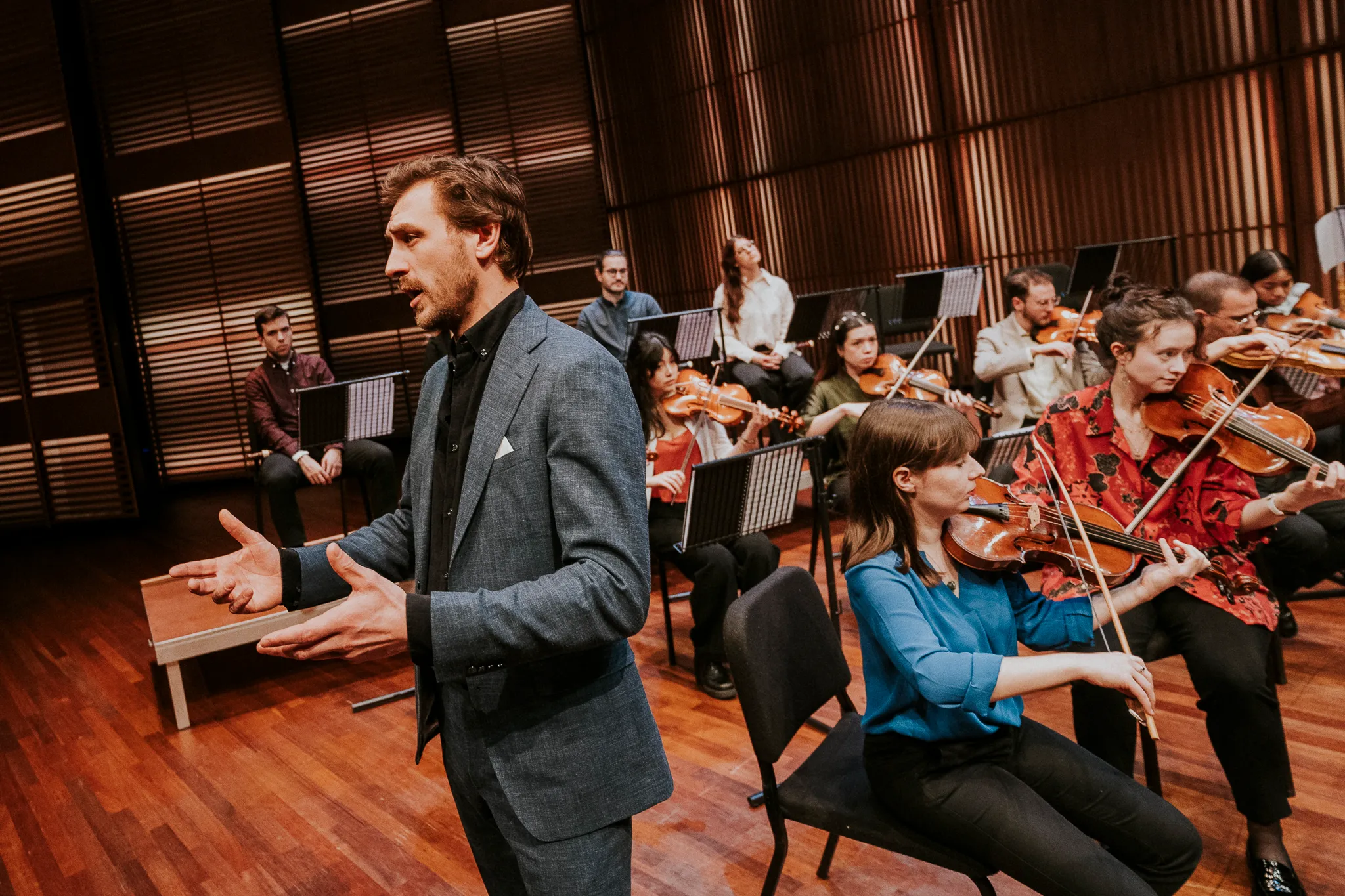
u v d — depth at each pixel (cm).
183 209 857
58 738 367
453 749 135
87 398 790
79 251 788
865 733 170
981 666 148
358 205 859
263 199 852
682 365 544
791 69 738
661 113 839
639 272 904
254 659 431
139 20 839
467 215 128
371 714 357
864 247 725
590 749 128
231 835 281
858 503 168
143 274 863
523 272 136
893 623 157
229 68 844
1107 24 572
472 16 841
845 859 233
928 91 662
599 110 889
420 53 845
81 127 818
